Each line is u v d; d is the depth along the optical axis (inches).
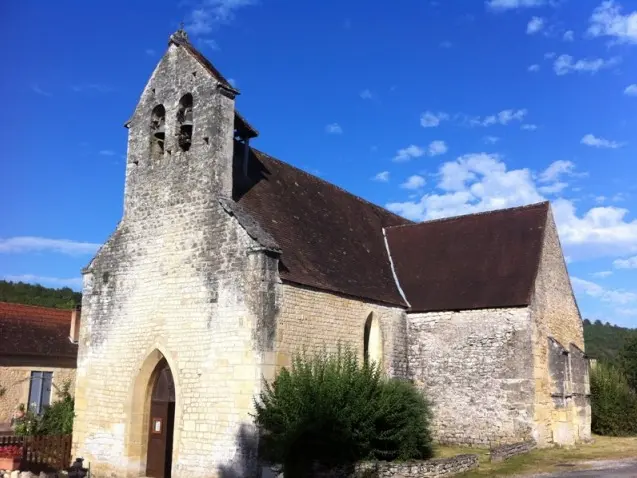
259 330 584.7
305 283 639.1
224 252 629.9
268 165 811.4
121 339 701.9
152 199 716.0
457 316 816.9
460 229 943.7
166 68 744.3
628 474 572.4
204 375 615.8
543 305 823.1
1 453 649.0
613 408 1019.3
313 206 835.4
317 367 584.7
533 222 886.4
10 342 968.3
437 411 801.6
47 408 846.5
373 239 940.6
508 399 762.2
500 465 643.5
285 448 538.9
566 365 858.1
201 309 634.8
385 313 796.6
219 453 586.6
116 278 725.3
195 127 693.3
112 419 689.0
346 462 561.0
